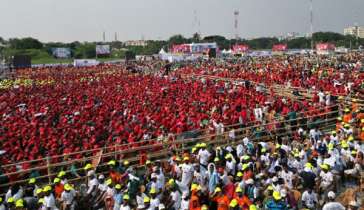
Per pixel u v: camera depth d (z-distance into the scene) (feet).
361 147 46.06
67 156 49.29
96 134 58.18
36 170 43.34
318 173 40.22
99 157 49.37
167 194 38.24
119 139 55.06
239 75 157.07
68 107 90.38
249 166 38.96
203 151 43.75
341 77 128.67
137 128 62.90
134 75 180.04
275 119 64.90
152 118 71.46
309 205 34.86
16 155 50.67
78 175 44.73
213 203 33.99
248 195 36.40
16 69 241.76
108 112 83.61
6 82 160.35
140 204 33.68
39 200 33.99
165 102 94.22
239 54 333.42
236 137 57.88
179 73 188.34
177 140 54.44
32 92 123.34
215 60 267.39
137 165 50.65
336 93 90.99
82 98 106.52
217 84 135.95
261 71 174.19
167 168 46.09
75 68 242.78
